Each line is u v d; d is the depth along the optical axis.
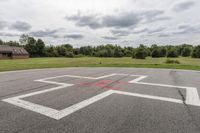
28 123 2.70
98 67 15.78
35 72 11.26
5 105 3.67
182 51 76.69
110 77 8.31
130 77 8.26
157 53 67.81
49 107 3.52
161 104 3.68
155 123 2.66
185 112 3.16
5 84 6.41
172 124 2.62
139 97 4.31
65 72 11.02
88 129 2.46
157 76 8.55
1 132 2.39
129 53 81.94
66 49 84.31
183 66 15.51
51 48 82.12
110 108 3.43
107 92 4.92
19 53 61.66
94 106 3.57
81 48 92.62
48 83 6.60
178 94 4.59
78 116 2.99
